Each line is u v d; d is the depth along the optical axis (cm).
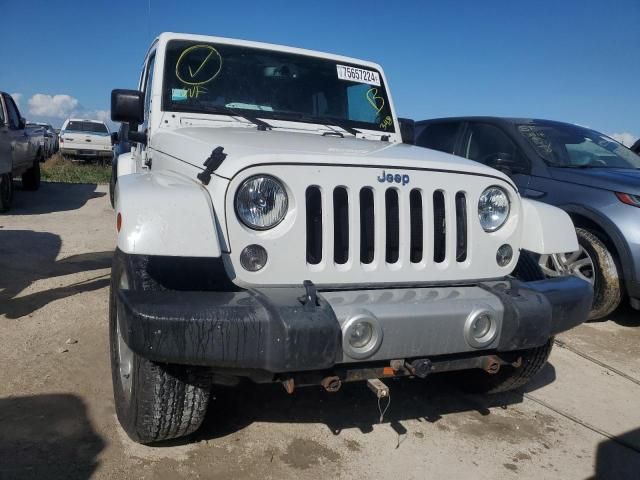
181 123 369
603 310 508
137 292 237
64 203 1078
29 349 386
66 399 325
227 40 408
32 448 276
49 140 2212
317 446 298
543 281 301
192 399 264
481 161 616
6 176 929
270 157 251
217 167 256
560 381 405
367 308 244
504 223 305
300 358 229
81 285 532
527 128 602
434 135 693
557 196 530
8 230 767
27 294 498
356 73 441
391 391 370
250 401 341
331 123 409
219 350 227
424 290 278
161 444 288
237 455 285
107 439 289
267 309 235
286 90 409
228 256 249
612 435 333
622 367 438
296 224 255
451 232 287
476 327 264
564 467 297
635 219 480
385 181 271
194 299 234
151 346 223
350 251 264
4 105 977
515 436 324
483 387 365
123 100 367
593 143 607
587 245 510
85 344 400
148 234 232
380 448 301
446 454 300
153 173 304
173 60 384
